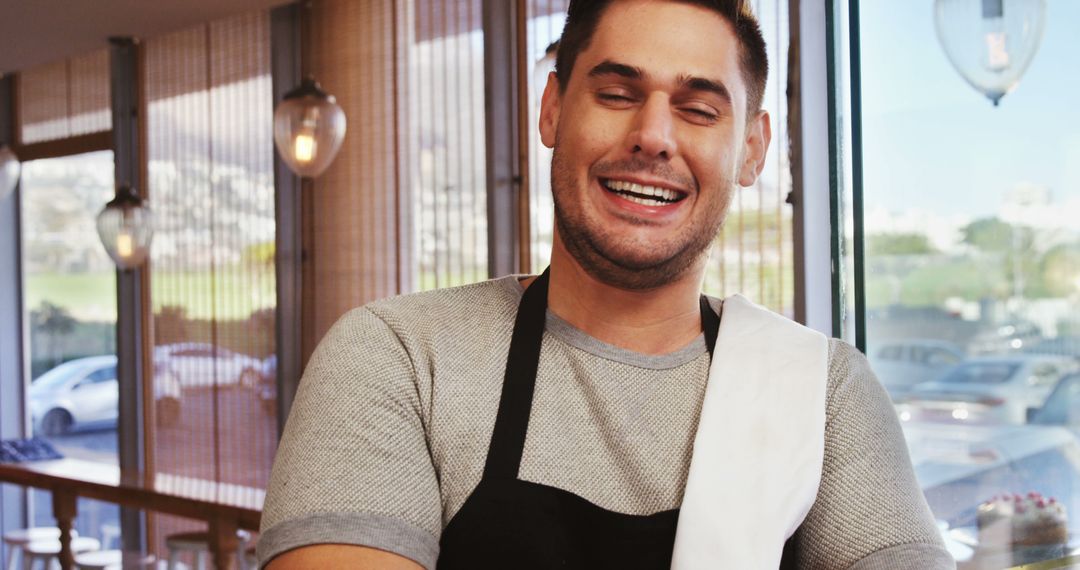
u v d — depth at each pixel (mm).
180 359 5199
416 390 899
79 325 5992
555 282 945
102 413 5895
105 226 4297
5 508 6301
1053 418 993
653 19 890
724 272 3326
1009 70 981
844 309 1062
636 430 900
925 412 1055
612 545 867
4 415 6355
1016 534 1014
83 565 4465
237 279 4930
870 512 893
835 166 1054
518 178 3953
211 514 3719
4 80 6223
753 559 845
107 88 5621
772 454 883
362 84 4426
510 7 3965
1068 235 978
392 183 4332
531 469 876
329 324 4582
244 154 4879
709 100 899
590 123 901
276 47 4688
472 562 867
